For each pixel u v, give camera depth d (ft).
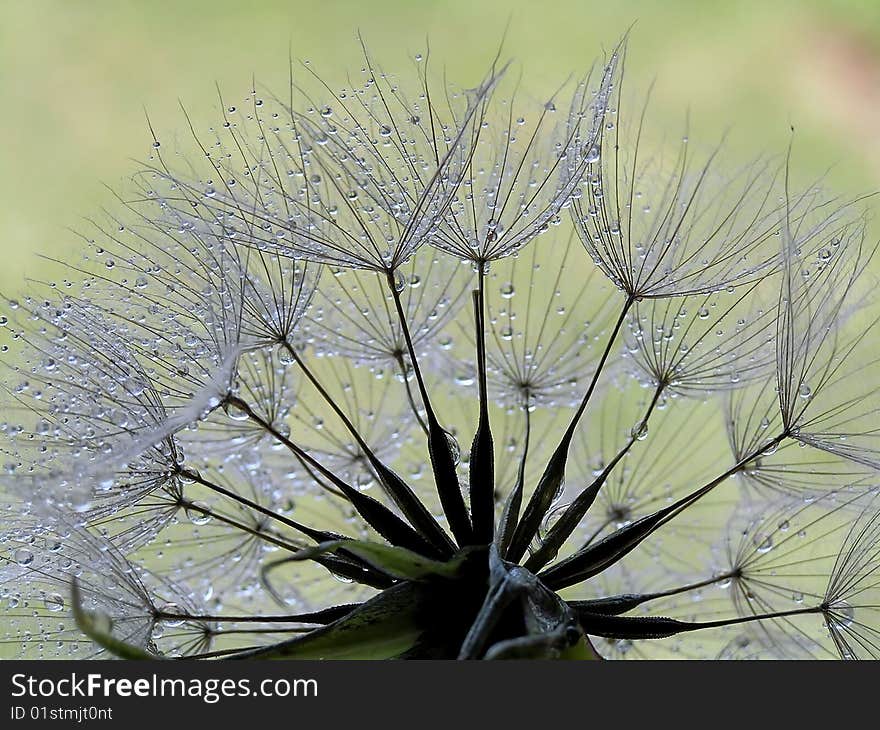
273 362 1.68
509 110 1.69
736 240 1.67
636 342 1.70
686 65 2.50
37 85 2.50
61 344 1.65
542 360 1.73
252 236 1.65
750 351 1.68
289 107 1.67
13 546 1.64
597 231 1.67
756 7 2.55
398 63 2.48
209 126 1.69
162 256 1.66
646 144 1.71
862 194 1.69
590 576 1.63
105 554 1.64
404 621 1.60
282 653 1.59
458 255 1.66
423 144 1.66
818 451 1.68
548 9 2.56
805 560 1.69
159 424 1.63
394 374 1.71
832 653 1.69
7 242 2.29
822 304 1.66
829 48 2.48
